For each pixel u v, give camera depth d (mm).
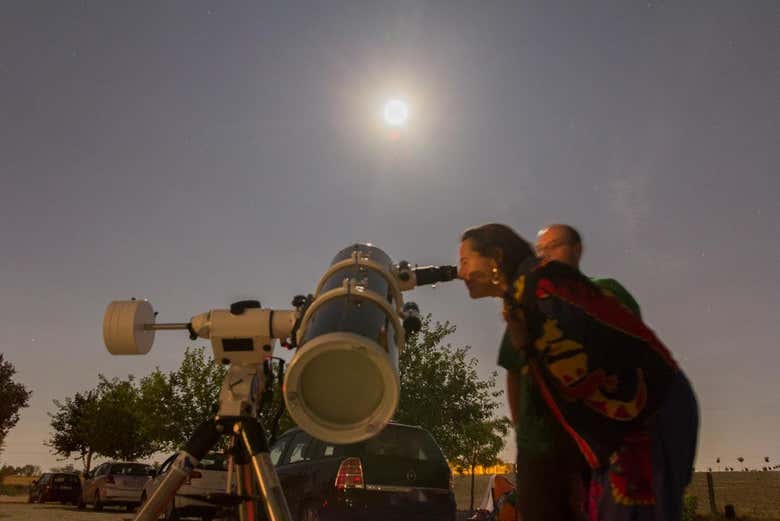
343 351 2096
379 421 2123
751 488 30438
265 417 2975
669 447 1928
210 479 12430
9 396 44844
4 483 48281
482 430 19781
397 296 2701
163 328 2842
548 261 1979
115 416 37406
